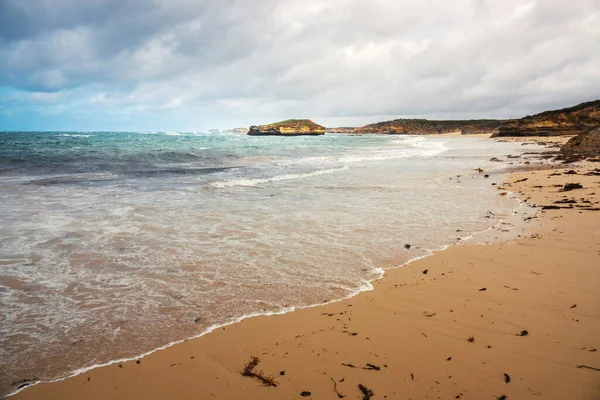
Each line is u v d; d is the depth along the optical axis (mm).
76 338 4000
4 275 5531
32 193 11992
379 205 11102
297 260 6426
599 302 4641
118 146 36812
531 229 8227
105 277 5570
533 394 3070
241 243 7320
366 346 3861
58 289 5137
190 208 10445
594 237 7336
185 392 3205
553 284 5262
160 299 4914
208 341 3980
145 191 13023
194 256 6535
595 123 60625
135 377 3400
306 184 15273
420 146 49219
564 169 18469
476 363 3525
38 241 7105
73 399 3117
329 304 4852
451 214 9883
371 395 3123
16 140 47438
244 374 3438
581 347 3701
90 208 10070
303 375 3412
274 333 4137
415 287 5348
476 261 6352
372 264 6281
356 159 28312
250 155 30328
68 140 49531
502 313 4492
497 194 12750
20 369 3488
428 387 3209
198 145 42594
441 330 4152
